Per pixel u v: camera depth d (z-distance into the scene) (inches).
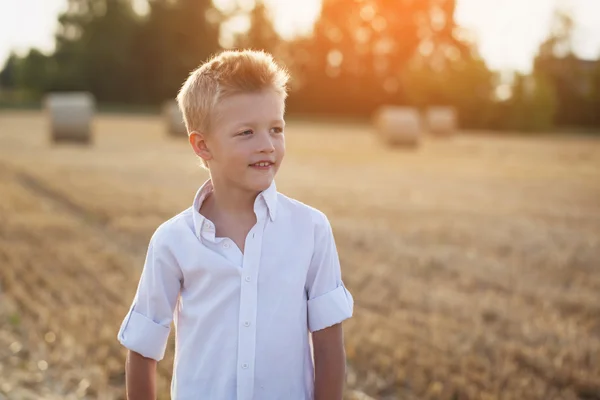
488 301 228.8
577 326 207.6
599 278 264.5
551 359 179.8
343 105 2110.0
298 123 1619.1
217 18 2246.6
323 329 71.8
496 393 156.1
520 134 1574.8
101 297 226.7
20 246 295.9
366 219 383.9
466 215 406.9
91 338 187.5
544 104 1624.0
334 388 71.7
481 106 1669.5
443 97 1697.8
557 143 1143.6
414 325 204.7
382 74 2100.1
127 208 391.2
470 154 892.0
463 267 276.4
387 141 960.3
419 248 311.3
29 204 400.8
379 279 255.1
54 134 843.4
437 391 157.1
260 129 66.9
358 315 211.8
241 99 66.2
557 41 2048.5
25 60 2112.5
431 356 177.0
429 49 2154.3
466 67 1704.0
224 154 67.4
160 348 70.7
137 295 71.9
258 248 68.0
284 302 68.4
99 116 1560.0
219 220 70.5
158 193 453.4
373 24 2139.5
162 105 2150.6
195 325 68.9
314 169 656.4
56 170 568.1
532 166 745.0
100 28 2148.1
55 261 273.6
